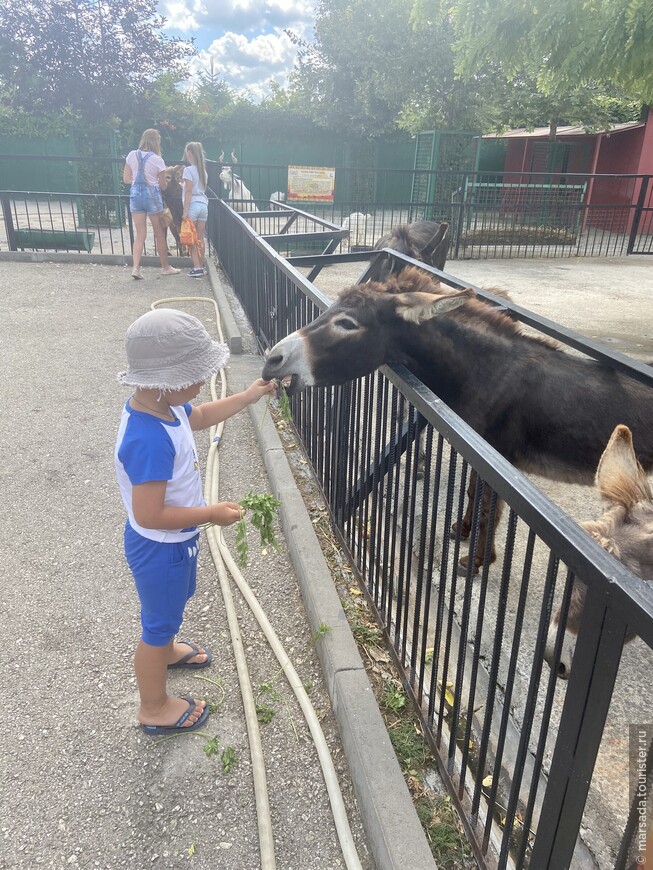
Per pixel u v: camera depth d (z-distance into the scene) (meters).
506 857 1.94
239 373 6.36
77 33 26.97
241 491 4.41
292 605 3.34
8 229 11.79
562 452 3.54
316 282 11.65
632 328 9.18
